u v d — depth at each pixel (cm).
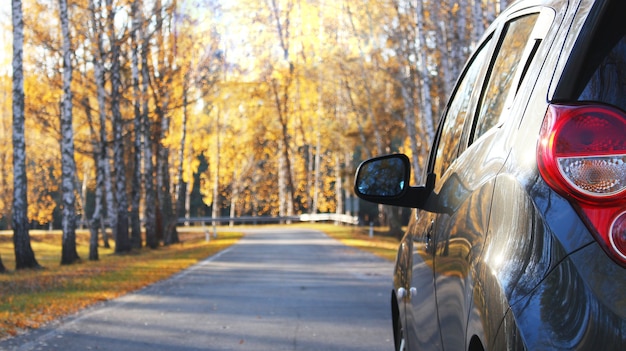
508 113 267
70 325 1140
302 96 8462
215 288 1747
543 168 217
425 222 395
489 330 232
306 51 7069
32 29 3797
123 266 2702
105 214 9325
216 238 5722
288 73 7956
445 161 375
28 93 4169
